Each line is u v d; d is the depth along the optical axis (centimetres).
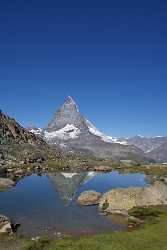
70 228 5053
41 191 8706
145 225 4859
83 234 4734
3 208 6412
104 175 14750
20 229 4962
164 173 15862
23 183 10388
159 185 6625
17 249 3825
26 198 7519
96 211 6231
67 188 9638
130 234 4238
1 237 4353
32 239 4256
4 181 9625
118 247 3688
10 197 7619
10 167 14012
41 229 4978
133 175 15138
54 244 3950
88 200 6975
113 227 5100
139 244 3788
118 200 6275
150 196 6300
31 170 14662
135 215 5569
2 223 4884
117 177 13788
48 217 5744
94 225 5231
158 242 3853
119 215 5881
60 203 7006
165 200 6259
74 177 13212
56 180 11725
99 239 4044
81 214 5981
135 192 6369
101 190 9506
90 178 13075
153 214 5516
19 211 6181
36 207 6556
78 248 3725
